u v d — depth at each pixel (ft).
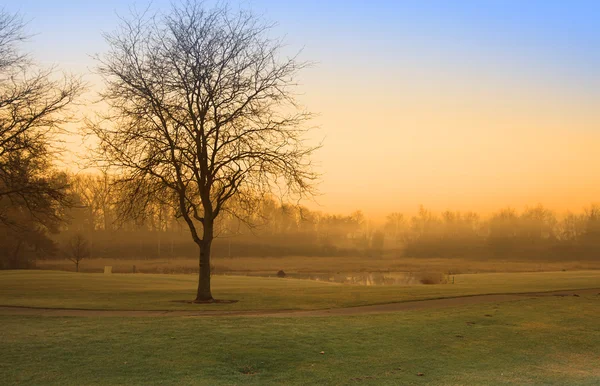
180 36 82.48
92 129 81.15
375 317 62.54
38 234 225.97
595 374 40.65
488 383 37.19
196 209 88.43
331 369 39.60
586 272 198.18
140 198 82.12
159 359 40.50
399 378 37.88
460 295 88.12
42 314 64.34
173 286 118.73
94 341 45.78
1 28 91.97
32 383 34.06
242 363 40.34
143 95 80.38
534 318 63.57
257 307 73.77
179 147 80.23
